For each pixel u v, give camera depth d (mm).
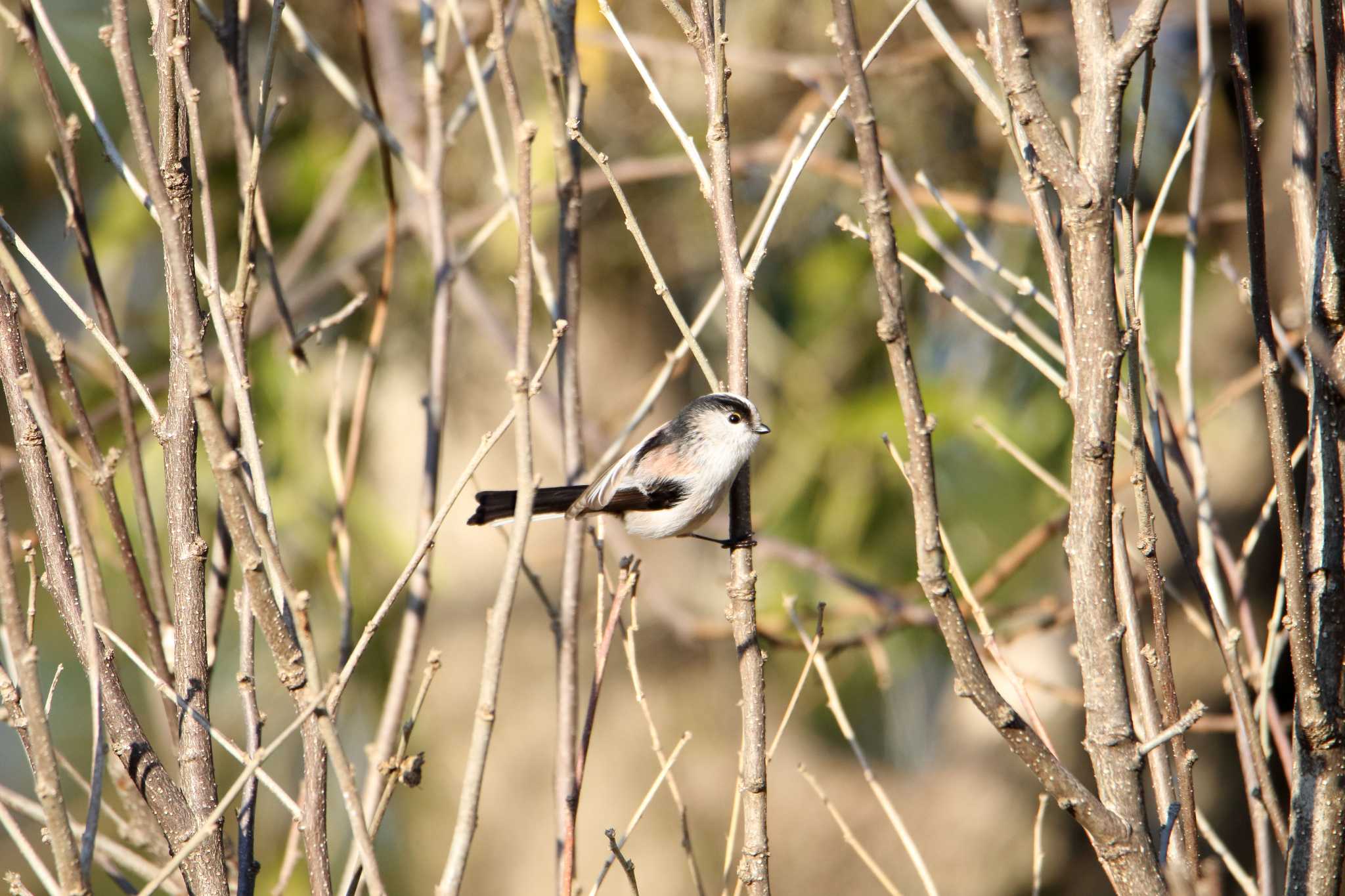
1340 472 5027
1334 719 4906
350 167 11359
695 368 16641
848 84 4215
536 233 13633
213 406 4125
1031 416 14422
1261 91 12258
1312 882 4895
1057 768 4445
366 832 4102
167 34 5047
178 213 5117
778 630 11469
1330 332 5047
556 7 7031
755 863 4961
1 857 15656
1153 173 13734
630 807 15539
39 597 14500
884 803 5648
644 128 14812
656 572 15906
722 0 5305
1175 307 13484
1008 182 14250
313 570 13078
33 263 4961
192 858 4887
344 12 13891
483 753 4395
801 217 15312
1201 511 5895
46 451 5031
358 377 14336
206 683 5109
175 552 5098
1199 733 13711
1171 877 4785
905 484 14883
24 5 5801
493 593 15594
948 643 4383
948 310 15008
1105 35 4445
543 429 12133
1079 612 4629
